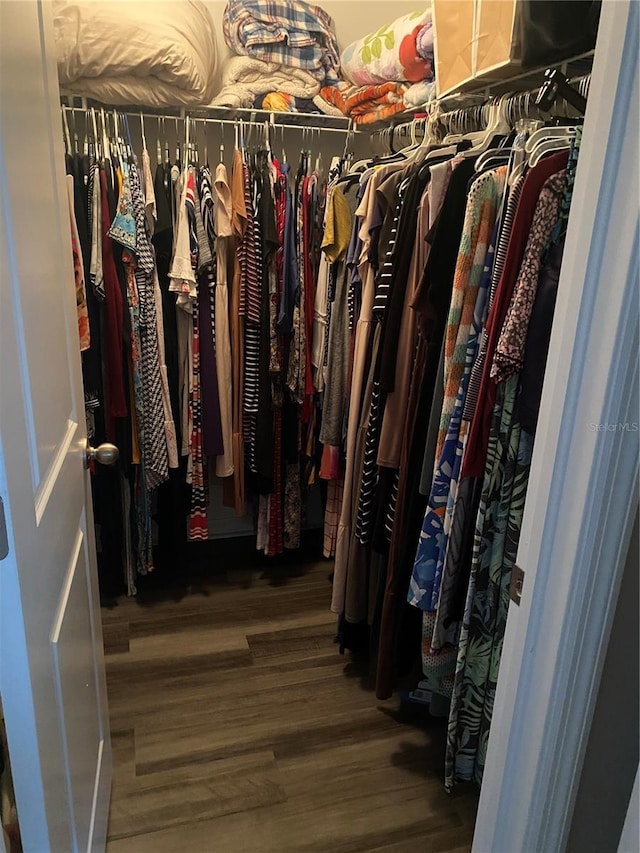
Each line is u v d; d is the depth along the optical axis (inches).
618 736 34.7
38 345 36.5
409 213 59.2
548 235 45.6
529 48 54.5
